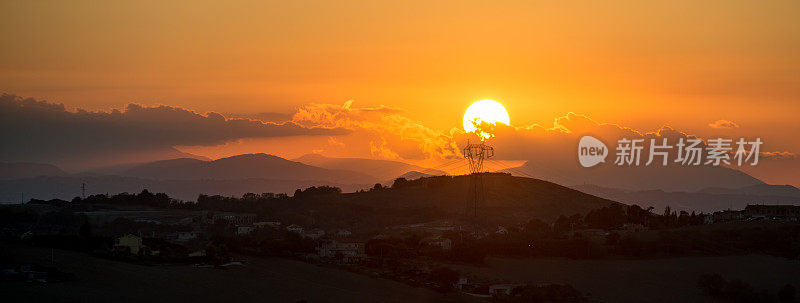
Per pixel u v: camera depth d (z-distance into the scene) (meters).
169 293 180.62
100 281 184.50
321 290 194.00
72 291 173.75
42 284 176.62
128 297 174.12
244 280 198.12
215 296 181.88
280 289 192.50
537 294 199.00
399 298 191.50
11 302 161.75
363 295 191.88
